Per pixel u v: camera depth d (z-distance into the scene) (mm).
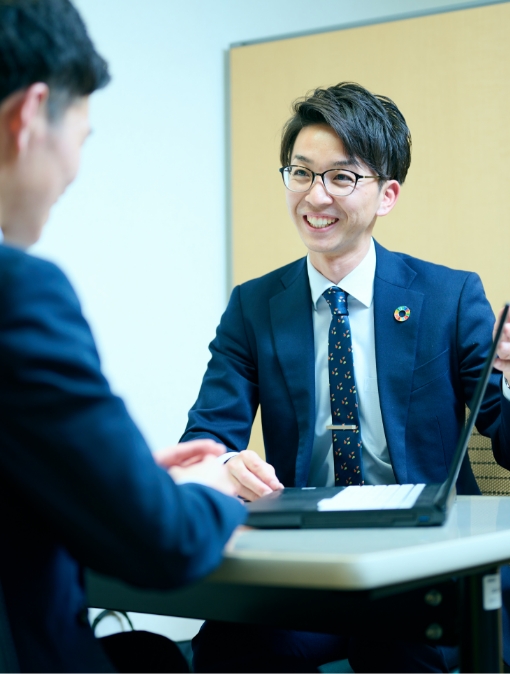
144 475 785
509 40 3217
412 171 3334
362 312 2035
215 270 3609
